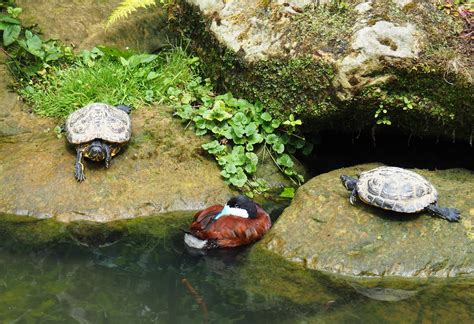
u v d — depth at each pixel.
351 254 2.66
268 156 3.20
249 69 3.15
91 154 2.99
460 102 2.89
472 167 3.11
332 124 3.12
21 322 2.34
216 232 2.74
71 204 2.94
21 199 2.95
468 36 2.92
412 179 2.72
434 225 2.70
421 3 2.99
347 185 2.83
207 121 3.21
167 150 3.14
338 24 3.01
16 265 2.62
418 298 2.50
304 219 2.79
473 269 2.62
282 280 2.58
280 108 3.13
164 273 2.60
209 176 3.11
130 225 2.89
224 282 2.56
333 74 2.92
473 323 2.38
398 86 2.90
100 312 2.40
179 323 2.36
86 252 2.71
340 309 2.44
